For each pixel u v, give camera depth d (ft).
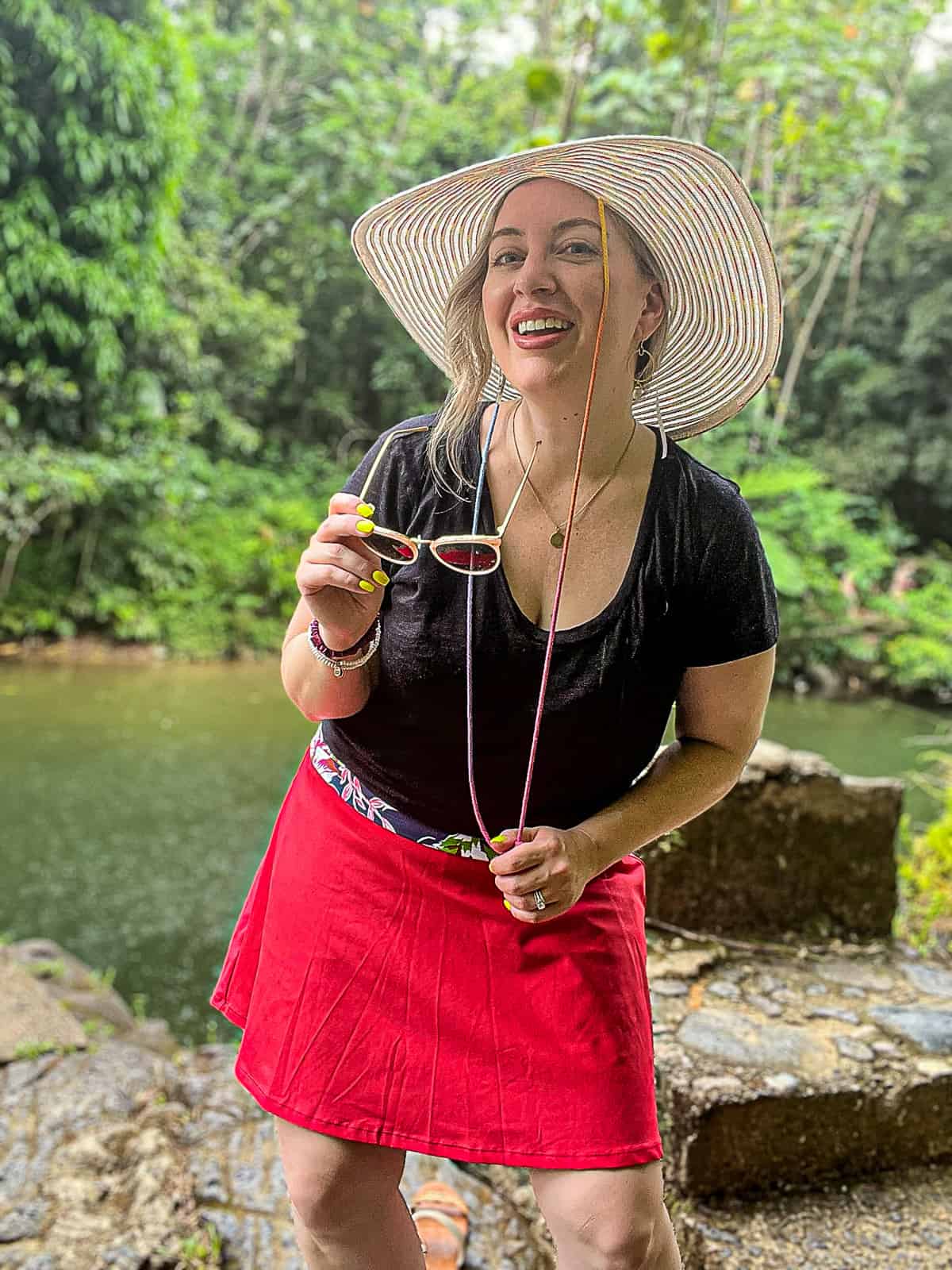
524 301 3.45
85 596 38.42
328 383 56.24
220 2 56.24
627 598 3.54
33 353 36.86
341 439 56.85
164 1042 10.73
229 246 50.96
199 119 48.32
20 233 34.40
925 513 50.75
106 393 39.47
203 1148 7.15
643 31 13.71
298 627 3.91
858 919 8.21
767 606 3.70
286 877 4.07
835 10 19.08
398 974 3.81
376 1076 3.79
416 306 4.26
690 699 3.93
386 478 3.78
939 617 40.57
